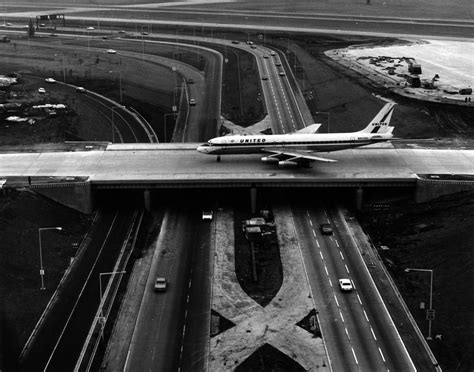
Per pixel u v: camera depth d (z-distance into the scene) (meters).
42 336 114.94
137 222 159.62
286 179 162.50
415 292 127.62
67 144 195.38
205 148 173.62
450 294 124.25
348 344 112.94
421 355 109.56
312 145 172.88
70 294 128.38
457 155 183.50
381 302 125.38
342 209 165.75
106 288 131.00
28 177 161.12
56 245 144.75
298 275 135.62
